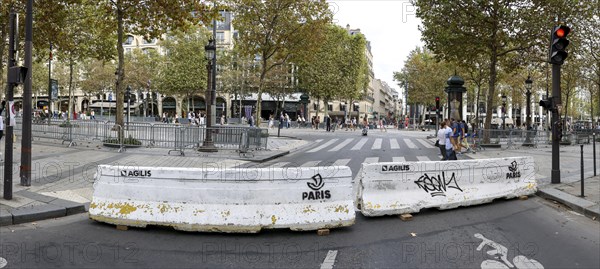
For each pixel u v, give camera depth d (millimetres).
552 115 10492
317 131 41000
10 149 7406
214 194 6105
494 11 20172
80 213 7176
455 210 7754
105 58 27859
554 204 8547
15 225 6352
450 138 13102
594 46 26422
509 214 7531
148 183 6262
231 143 15938
